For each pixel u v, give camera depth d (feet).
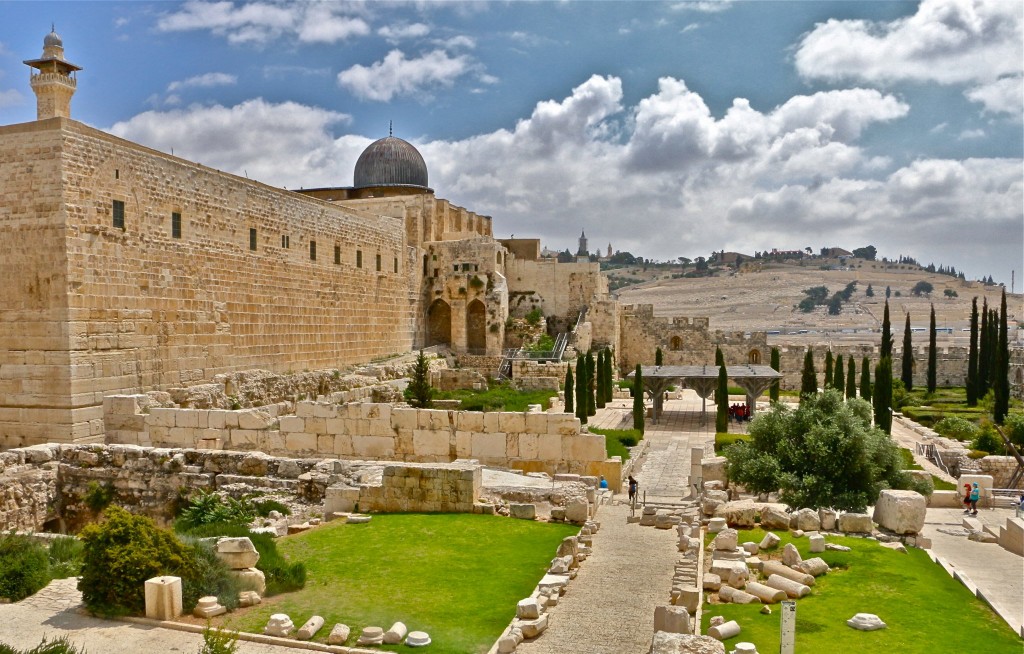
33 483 75.15
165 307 119.44
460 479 67.00
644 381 192.03
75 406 100.42
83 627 42.11
